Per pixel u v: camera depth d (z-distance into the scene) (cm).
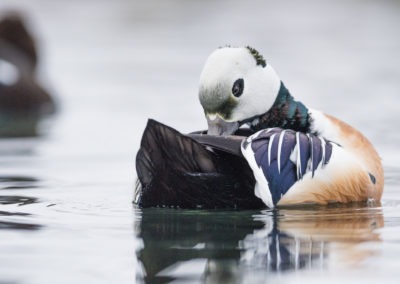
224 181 1098
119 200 1313
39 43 3005
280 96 1311
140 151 1108
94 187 1446
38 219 1166
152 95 2670
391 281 880
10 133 2184
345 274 902
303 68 3083
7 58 2795
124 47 3659
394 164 1666
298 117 1308
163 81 2933
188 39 3781
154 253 984
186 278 894
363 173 1244
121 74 3094
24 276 910
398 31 3972
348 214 1180
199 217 1139
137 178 1276
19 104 2678
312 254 975
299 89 2683
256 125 1309
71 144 1969
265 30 4000
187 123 2161
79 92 2800
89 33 3997
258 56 1295
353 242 1028
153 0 4909
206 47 3572
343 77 2906
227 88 1266
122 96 2686
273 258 961
